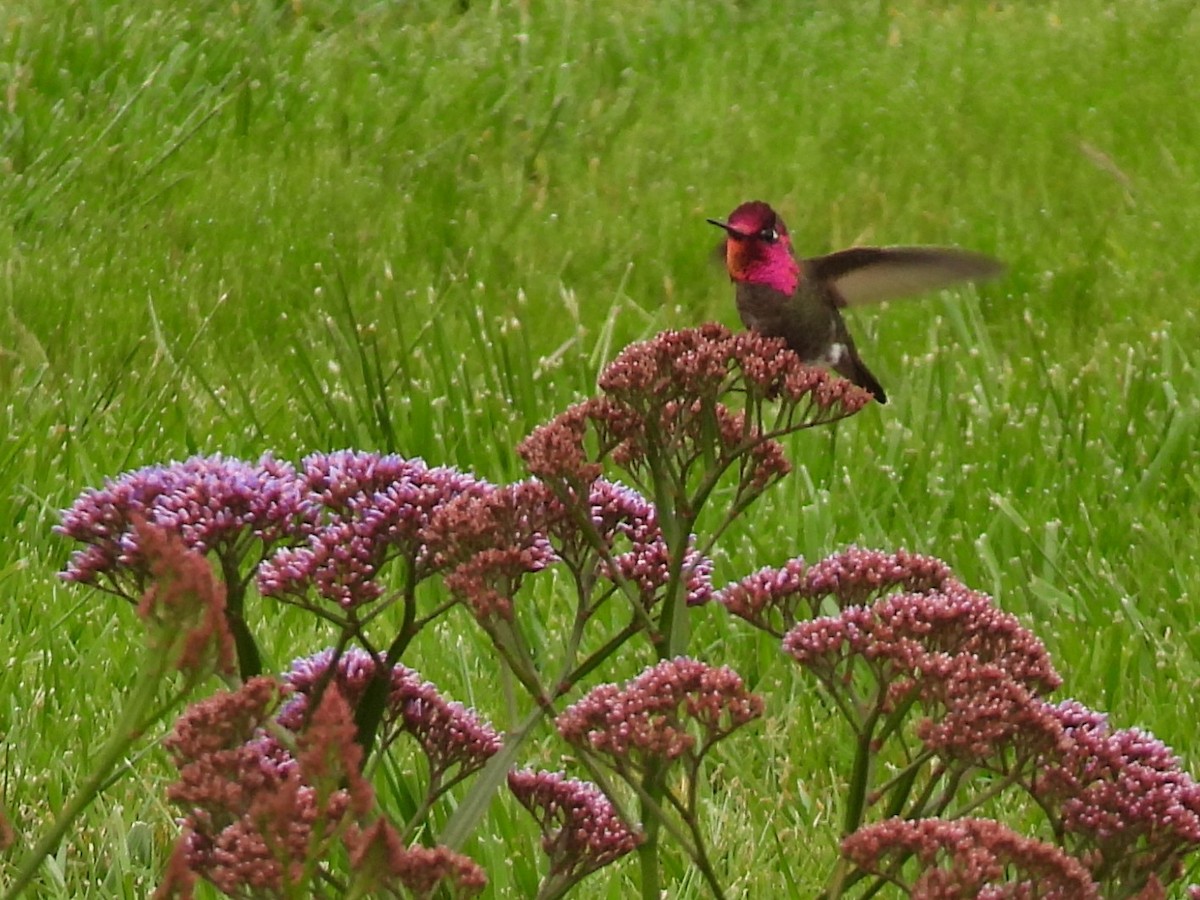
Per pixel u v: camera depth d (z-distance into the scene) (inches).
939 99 796.0
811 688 335.9
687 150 717.9
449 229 616.7
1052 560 382.6
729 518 220.5
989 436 452.1
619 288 549.6
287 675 219.5
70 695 315.0
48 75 674.8
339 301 542.3
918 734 195.8
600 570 220.4
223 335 516.1
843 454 436.1
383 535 211.0
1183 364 495.8
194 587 139.5
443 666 330.3
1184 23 922.1
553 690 213.2
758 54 850.8
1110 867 202.2
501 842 259.9
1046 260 612.4
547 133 704.4
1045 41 891.4
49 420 423.8
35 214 586.2
